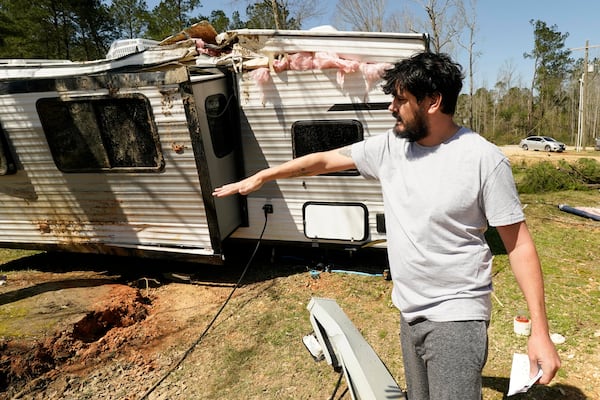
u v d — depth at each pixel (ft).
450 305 5.20
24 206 16.56
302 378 10.75
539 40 148.05
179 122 13.39
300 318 13.65
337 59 14.65
